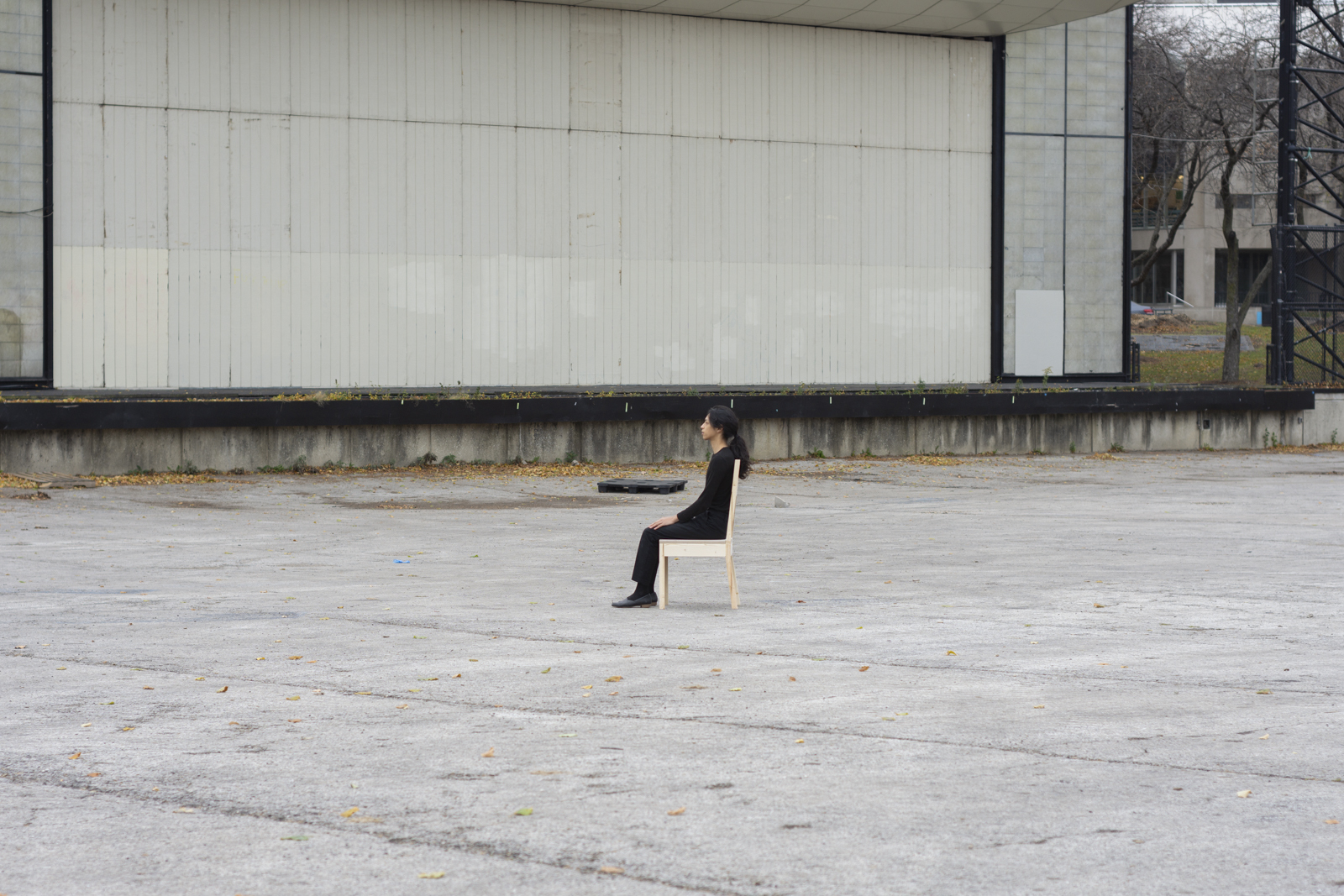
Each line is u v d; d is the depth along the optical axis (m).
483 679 7.76
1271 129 43.78
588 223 30.67
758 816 5.19
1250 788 5.55
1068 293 34.91
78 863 4.74
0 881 4.58
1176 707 6.99
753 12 31.02
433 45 29.17
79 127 26.70
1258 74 42.84
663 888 4.46
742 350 32.12
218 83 27.61
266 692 7.41
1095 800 5.38
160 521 17.00
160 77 27.20
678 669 8.01
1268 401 31.97
